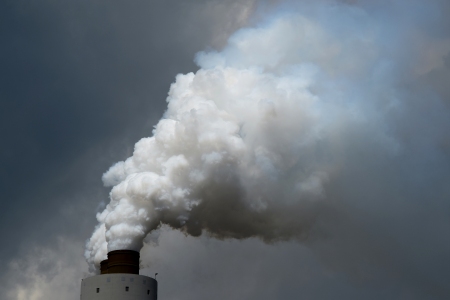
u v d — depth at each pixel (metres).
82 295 94.50
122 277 94.12
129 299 93.69
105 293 93.25
